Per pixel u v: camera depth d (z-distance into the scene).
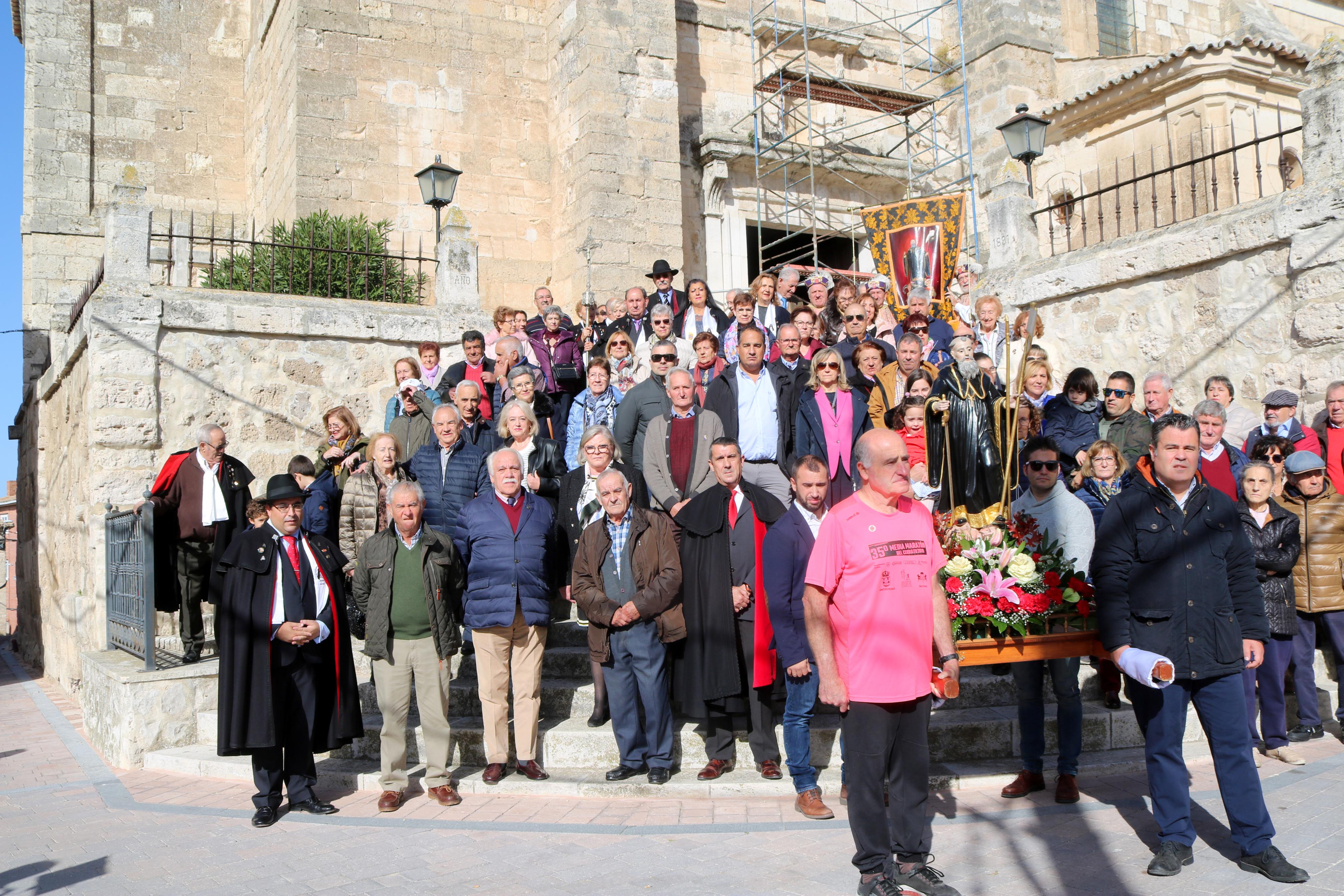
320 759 7.23
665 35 15.73
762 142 17.48
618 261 15.02
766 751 6.18
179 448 9.88
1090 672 7.36
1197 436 4.77
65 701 11.21
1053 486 6.29
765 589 5.93
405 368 9.05
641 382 8.62
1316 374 8.89
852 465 7.21
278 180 15.50
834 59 18.52
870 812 4.33
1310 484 6.90
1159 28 20.45
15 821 6.26
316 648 6.15
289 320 10.36
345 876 4.90
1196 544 4.73
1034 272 11.60
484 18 15.80
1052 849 4.90
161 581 8.30
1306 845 4.80
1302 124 9.23
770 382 7.71
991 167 18.17
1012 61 18.12
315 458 10.42
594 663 6.84
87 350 9.92
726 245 17.22
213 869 5.12
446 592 6.27
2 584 33.94
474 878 4.79
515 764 6.71
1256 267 9.48
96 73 16.86
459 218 11.52
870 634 4.39
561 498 7.16
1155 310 10.41
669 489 7.10
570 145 15.48
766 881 4.57
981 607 5.41
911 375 7.80
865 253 16.02
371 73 14.91
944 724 6.53
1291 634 6.38
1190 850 4.65
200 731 7.91
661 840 5.19
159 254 13.85
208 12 17.67
